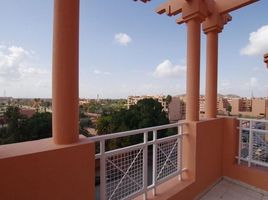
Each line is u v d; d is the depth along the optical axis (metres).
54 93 1.85
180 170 3.39
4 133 14.57
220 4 4.03
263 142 3.91
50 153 1.65
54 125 1.84
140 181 2.59
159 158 2.96
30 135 14.12
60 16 1.83
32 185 1.55
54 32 1.86
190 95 3.63
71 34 1.86
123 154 2.36
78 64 1.94
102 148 2.11
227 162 4.28
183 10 3.63
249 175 3.94
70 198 1.77
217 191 3.79
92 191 1.92
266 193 3.68
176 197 2.98
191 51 3.60
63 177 1.72
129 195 2.42
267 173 3.73
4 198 1.43
